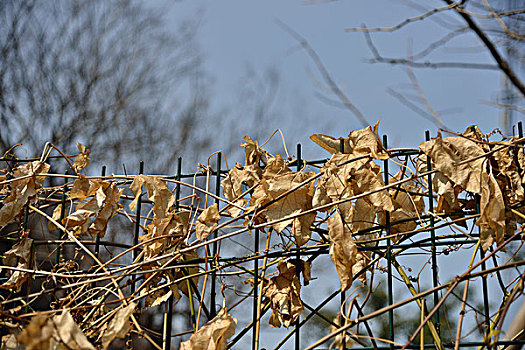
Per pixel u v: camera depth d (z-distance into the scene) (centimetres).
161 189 212
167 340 203
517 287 167
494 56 270
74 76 905
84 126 891
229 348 196
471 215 188
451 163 185
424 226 195
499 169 191
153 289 196
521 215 183
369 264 194
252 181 209
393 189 203
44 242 221
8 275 223
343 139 199
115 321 180
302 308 194
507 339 192
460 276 168
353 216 191
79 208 216
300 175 198
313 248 199
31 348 147
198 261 206
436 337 176
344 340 174
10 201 220
